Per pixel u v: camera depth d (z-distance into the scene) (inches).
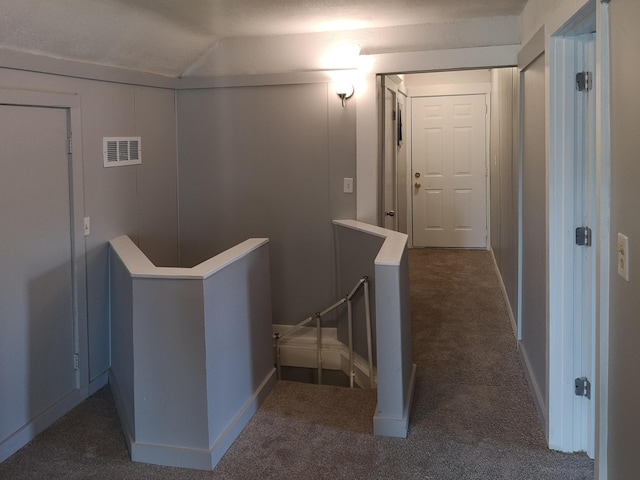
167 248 186.2
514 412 134.9
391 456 116.3
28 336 125.0
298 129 184.4
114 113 154.9
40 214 128.0
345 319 180.5
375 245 150.7
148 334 113.5
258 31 173.0
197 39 172.2
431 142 315.3
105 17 129.9
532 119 138.6
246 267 134.4
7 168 118.3
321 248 187.0
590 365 112.4
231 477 109.9
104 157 150.3
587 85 108.1
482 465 112.5
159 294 112.4
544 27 115.8
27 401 125.0
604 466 73.7
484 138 310.8
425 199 320.5
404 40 173.0
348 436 124.7
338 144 182.2
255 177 188.5
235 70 184.7
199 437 113.5
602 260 72.2
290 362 191.2
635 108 61.0
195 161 191.2
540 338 130.8
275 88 184.2
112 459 116.6
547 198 113.8
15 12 109.0
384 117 202.1
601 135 71.6
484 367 162.6
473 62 168.7
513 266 186.2
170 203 187.8
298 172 185.9
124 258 131.9
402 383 124.3
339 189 183.8
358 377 167.9
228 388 123.0
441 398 142.9
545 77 114.8
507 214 204.2
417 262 291.0
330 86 180.7
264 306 147.6
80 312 141.5
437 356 171.3
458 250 317.4
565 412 116.1
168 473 111.5
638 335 61.3
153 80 172.9
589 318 111.6
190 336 112.0
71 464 114.7
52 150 131.6
